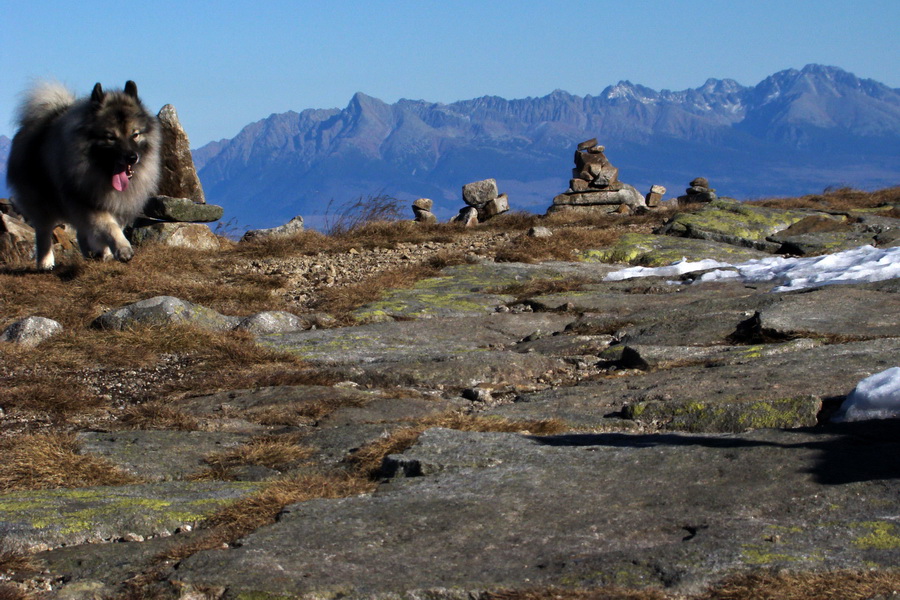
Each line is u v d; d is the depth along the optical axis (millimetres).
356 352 8156
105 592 3119
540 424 5336
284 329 9406
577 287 11016
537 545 3260
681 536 3250
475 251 14305
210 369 7684
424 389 6984
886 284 8727
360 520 3613
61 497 4156
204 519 3855
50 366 7812
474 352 7758
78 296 10359
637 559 3029
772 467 3879
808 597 2686
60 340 8359
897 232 13273
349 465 4785
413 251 14781
